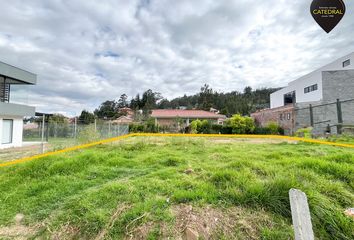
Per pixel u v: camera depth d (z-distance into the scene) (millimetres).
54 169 4414
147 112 35500
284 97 27703
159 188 3264
